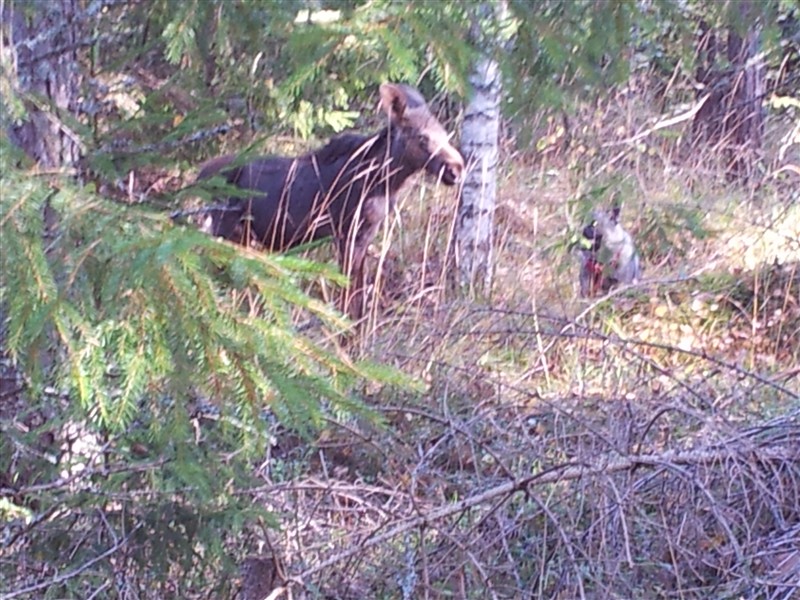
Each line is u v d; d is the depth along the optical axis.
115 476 3.60
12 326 2.29
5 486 3.65
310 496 4.55
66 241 2.40
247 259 2.37
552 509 4.23
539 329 5.26
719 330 6.54
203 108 3.45
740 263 7.10
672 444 4.44
